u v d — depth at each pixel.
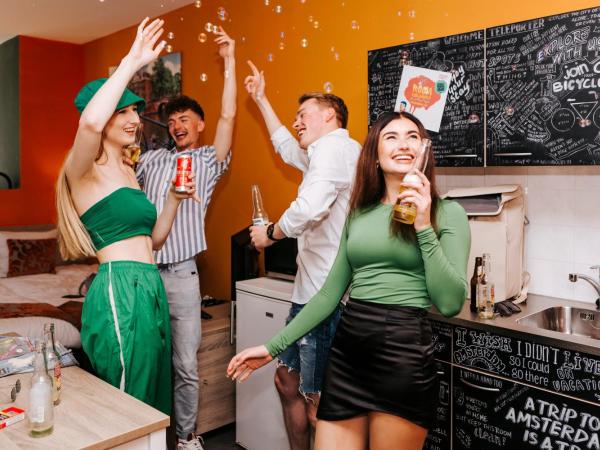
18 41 5.08
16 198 5.21
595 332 2.21
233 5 3.69
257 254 3.23
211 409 3.10
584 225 2.30
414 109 2.41
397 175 1.60
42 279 4.40
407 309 1.53
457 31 2.54
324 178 2.08
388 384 1.51
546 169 2.39
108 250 2.01
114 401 1.60
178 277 2.84
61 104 5.39
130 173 2.15
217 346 3.11
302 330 1.77
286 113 3.38
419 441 1.55
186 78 4.13
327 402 1.64
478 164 2.24
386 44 2.82
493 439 2.06
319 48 3.15
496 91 2.15
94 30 4.86
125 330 1.95
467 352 2.11
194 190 2.20
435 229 1.54
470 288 2.36
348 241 1.65
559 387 1.87
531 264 2.48
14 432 1.40
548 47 2.00
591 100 1.91
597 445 1.79
